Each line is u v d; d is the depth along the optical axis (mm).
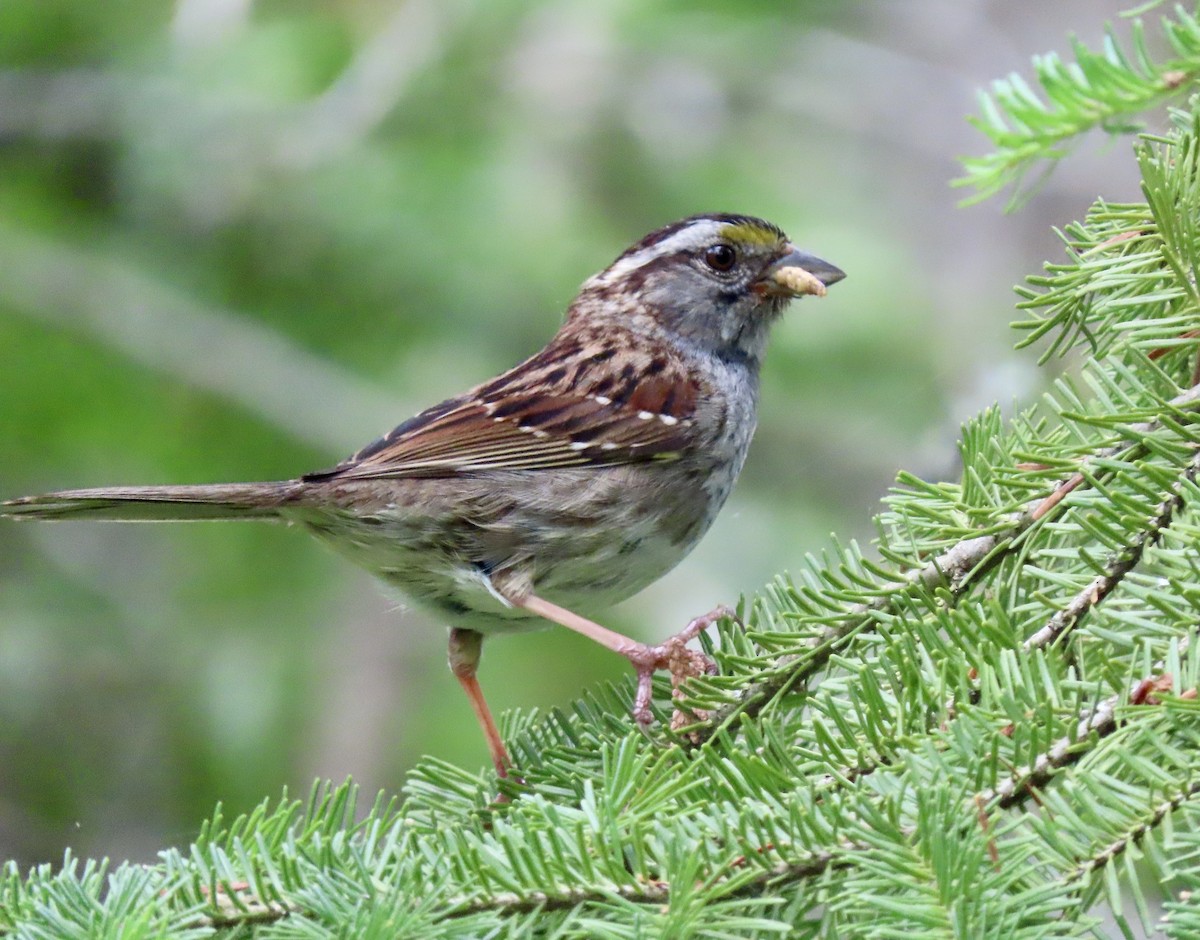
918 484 5656
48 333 11992
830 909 4160
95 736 11773
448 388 11906
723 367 8086
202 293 12281
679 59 13078
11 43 12492
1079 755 4270
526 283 11695
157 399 12125
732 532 12469
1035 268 15289
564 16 12336
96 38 12625
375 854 5172
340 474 7152
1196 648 4262
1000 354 11406
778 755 4766
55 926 4488
